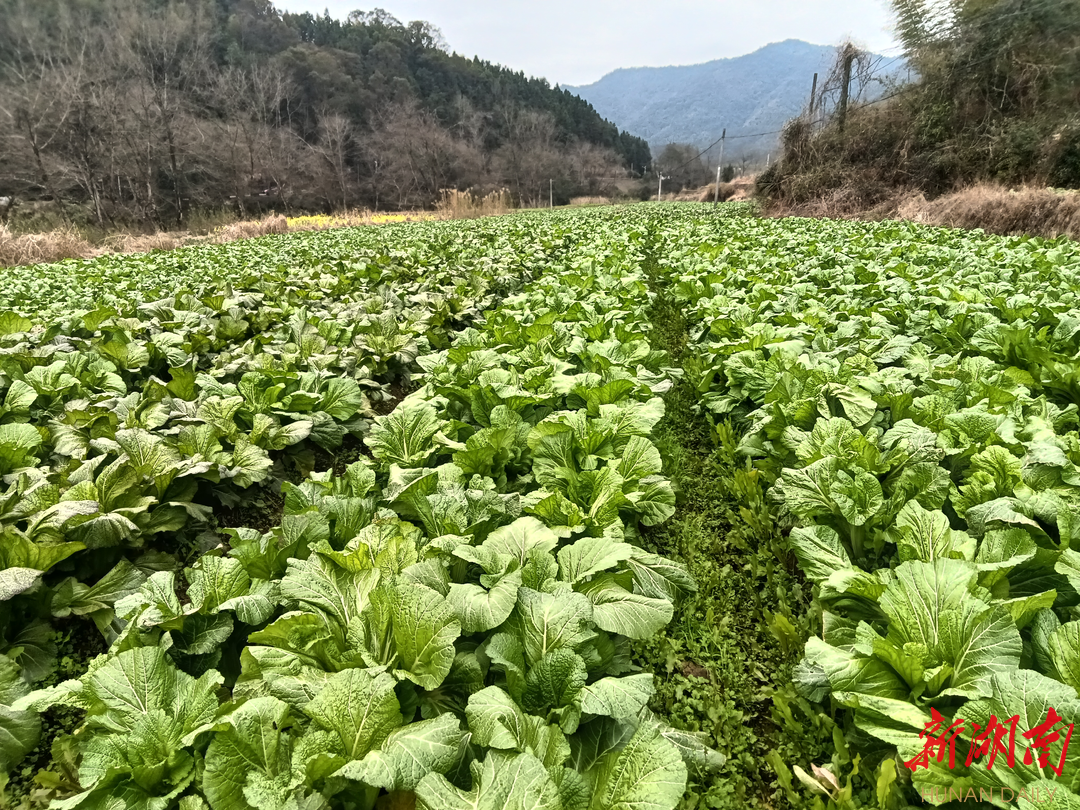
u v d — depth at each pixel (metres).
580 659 2.41
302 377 6.18
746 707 3.19
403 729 2.16
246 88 62.97
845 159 32.56
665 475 5.31
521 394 5.10
